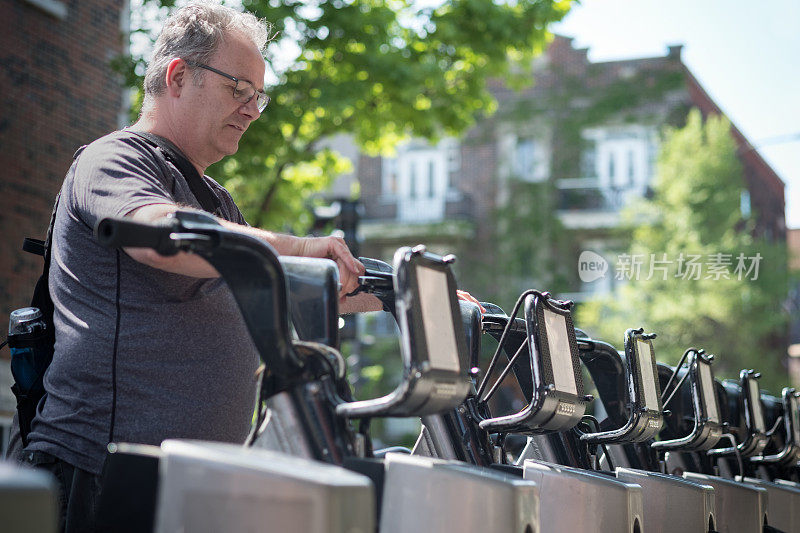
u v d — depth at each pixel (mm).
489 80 24000
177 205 1744
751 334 17219
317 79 9141
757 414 3221
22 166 9477
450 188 24391
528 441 2406
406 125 9852
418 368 1431
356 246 10547
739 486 2770
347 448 1459
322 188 10672
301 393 1462
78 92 10000
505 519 1458
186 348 1859
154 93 2070
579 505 1998
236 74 2057
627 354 2297
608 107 22969
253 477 1097
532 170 23500
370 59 9141
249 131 8898
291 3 8961
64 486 1817
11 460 2008
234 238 1403
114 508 1384
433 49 9812
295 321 1554
